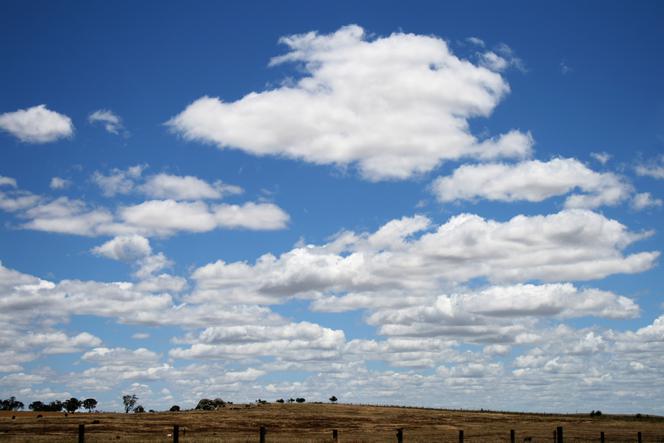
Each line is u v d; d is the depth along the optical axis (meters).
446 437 72.75
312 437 73.44
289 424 109.88
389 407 171.00
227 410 149.12
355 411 153.75
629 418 142.25
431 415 144.62
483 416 144.25
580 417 144.12
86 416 117.00
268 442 55.09
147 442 54.72
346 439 66.38
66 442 53.56
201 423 105.06
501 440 67.62
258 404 168.75
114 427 89.44
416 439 67.00
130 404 174.00
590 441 61.94
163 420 108.19
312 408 157.50
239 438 63.44
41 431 79.25
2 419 105.06
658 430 91.56
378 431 95.38
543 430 93.19
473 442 64.25
